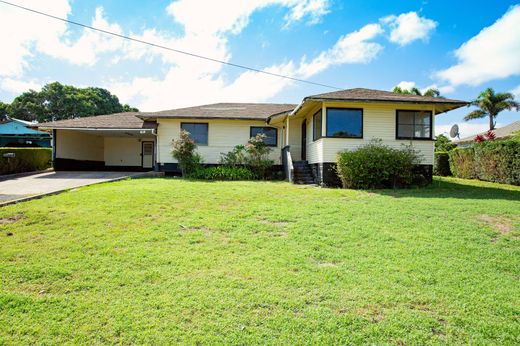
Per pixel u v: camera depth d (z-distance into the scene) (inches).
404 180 449.4
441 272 151.6
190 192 352.2
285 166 583.5
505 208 282.7
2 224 219.9
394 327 107.0
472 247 185.6
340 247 185.6
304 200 327.0
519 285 140.3
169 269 151.1
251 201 314.7
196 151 629.0
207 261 161.0
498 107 1341.0
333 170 476.4
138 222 229.0
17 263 156.5
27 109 1763.0
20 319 110.3
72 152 708.7
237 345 97.1
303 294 128.6
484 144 544.1
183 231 211.0
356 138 480.4
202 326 106.5
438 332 105.5
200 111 662.5
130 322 108.3
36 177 526.9
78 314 113.3
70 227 214.2
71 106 1731.1
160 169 631.8
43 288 132.9
